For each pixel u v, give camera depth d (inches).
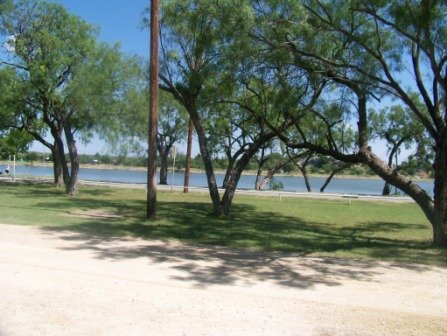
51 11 1060.5
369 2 468.8
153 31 631.2
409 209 1026.7
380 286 319.9
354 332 229.0
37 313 239.8
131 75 1018.1
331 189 2319.1
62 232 499.5
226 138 1565.0
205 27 571.5
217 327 228.7
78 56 1042.7
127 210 764.6
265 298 278.2
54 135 1090.7
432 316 257.3
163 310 249.9
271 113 670.5
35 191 1119.6
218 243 480.1
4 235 463.2
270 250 450.6
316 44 514.6
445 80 464.8
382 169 541.3
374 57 518.3
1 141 1600.6
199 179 2775.6
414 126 1569.9
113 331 219.6
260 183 1705.2
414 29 466.6
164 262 372.5
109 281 303.4
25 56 1046.4
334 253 441.7
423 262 408.2
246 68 534.0
